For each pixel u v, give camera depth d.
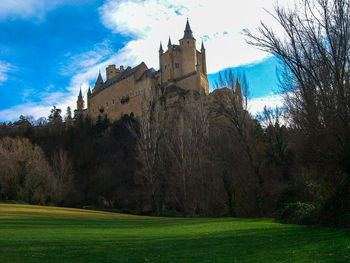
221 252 11.44
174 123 55.34
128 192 63.38
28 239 13.47
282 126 34.88
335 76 17.25
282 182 32.16
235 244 12.95
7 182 55.66
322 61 17.86
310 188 21.83
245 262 9.96
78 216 30.03
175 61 108.88
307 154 19.33
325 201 18.73
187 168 45.22
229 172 38.06
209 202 40.81
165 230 18.72
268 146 35.41
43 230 16.83
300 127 20.30
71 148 86.25
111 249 11.77
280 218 22.89
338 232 14.85
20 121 122.94
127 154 75.94
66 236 14.79
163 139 53.53
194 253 11.26
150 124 50.88
